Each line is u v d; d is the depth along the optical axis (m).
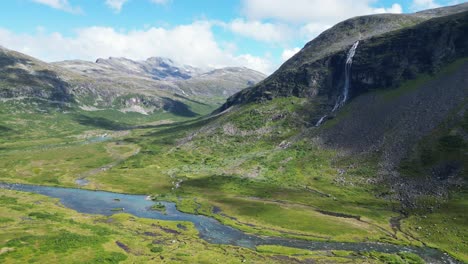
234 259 75.50
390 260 78.75
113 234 87.25
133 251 77.06
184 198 140.00
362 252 84.69
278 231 101.38
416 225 103.56
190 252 79.06
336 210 121.00
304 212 118.94
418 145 154.50
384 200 127.12
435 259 80.81
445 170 132.38
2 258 64.56
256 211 120.38
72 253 69.88
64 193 144.62
